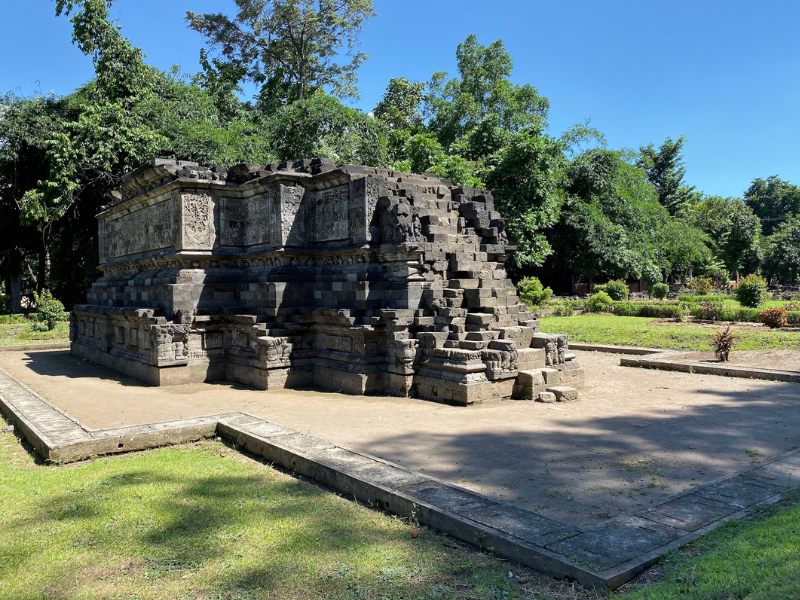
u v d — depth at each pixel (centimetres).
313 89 5053
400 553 580
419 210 1548
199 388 1583
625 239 4797
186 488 795
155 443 1027
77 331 2467
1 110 3522
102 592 525
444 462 866
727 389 1465
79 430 1039
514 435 1023
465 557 567
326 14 4772
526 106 5178
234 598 507
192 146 3366
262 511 705
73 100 3553
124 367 1903
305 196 1678
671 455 895
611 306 3841
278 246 1636
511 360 1355
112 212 2327
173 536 639
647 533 573
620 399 1363
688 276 6719
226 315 1719
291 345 1573
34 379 1805
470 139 4534
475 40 5253
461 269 1523
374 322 1444
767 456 885
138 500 751
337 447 902
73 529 663
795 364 1759
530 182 3994
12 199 3825
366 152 4122
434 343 1384
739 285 3488
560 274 5462
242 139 3631
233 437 1034
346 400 1369
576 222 4653
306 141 3966
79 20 3350
